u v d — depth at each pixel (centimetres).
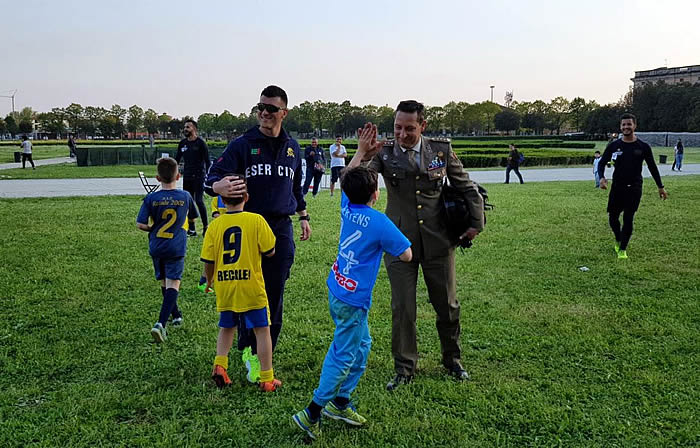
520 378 421
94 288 656
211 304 603
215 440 335
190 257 826
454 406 376
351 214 358
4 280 684
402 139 405
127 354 464
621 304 593
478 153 3966
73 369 436
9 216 1195
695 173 2644
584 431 346
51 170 2786
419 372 430
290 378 420
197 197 998
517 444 333
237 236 396
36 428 344
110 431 343
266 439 337
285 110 434
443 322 423
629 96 9231
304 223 475
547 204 1399
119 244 902
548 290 648
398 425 351
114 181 2167
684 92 7919
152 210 509
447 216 408
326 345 481
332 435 342
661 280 688
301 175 466
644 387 403
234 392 396
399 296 408
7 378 418
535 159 3519
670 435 340
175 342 492
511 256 820
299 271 730
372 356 460
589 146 5828
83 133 11319
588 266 761
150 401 378
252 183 431
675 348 471
